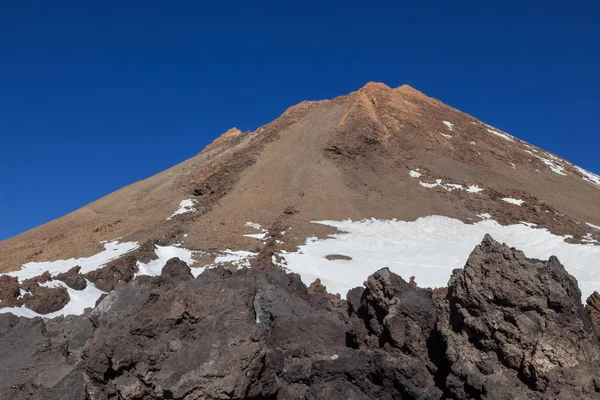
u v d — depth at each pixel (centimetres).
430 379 1011
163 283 1154
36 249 5706
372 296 1186
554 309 907
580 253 4553
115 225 6147
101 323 1020
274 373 988
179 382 856
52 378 927
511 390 861
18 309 2400
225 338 912
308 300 1512
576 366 846
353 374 1044
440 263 4188
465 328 971
